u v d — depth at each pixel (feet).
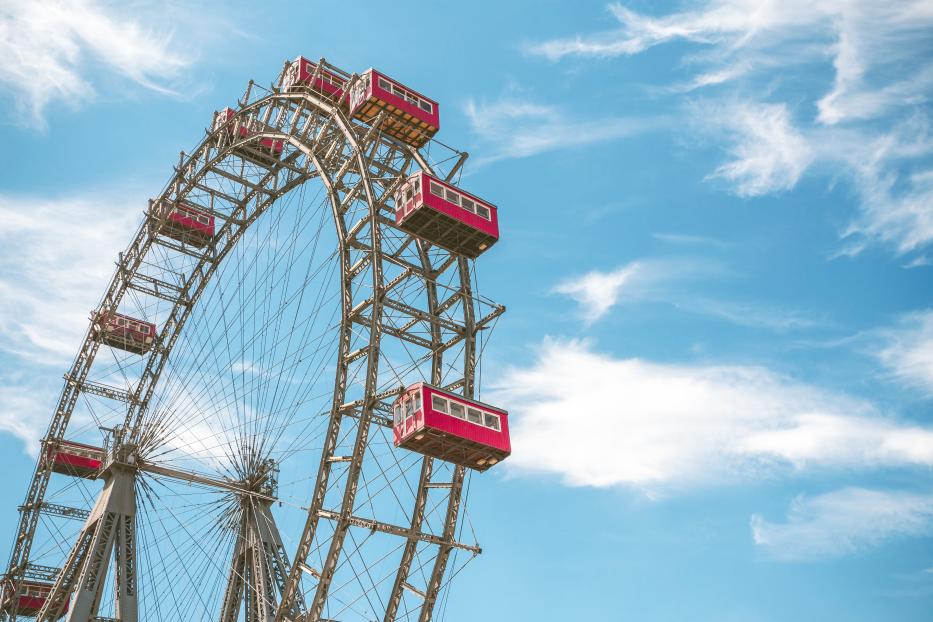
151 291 225.76
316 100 183.73
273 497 180.75
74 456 226.58
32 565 214.48
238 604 176.65
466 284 171.42
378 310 156.25
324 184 174.50
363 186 166.91
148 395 223.30
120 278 223.51
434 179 163.53
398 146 180.96
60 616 186.09
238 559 178.50
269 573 174.29
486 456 152.56
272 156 202.49
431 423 144.36
